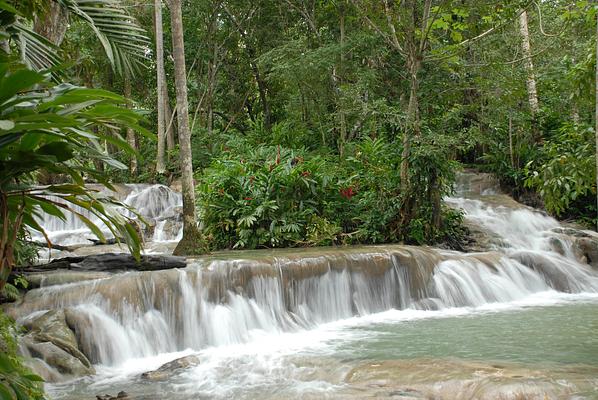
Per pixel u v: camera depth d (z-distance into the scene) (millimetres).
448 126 13625
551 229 13711
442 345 6504
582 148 8492
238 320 7434
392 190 12602
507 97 13477
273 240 11969
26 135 2641
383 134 15320
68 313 6371
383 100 13328
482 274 9938
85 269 7773
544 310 8727
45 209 2938
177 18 10305
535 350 6105
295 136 17906
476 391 4465
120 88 23141
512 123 18000
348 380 5078
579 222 15297
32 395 2799
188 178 10211
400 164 12758
